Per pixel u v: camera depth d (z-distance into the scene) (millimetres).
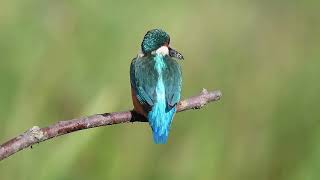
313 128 14070
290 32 17359
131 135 13570
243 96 15250
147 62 10766
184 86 15484
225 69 15742
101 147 12992
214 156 13461
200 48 16312
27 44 15172
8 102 13734
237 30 17203
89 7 15891
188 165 13539
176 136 13805
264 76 16000
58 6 15859
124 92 14672
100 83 14680
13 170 12289
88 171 12820
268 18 17547
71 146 11820
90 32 15570
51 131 8594
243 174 14102
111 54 15312
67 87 14594
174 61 10891
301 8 17594
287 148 14492
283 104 15086
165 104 10352
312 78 15641
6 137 13328
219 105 14508
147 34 11102
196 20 16859
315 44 17125
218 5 17266
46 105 14039
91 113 12148
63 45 15188
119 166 13102
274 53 16859
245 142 14406
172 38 16406
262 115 14883
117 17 16031
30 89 14180
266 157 14328
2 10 15773
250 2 17625
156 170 13516
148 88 10461
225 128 14234
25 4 15930
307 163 13188
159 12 16656
